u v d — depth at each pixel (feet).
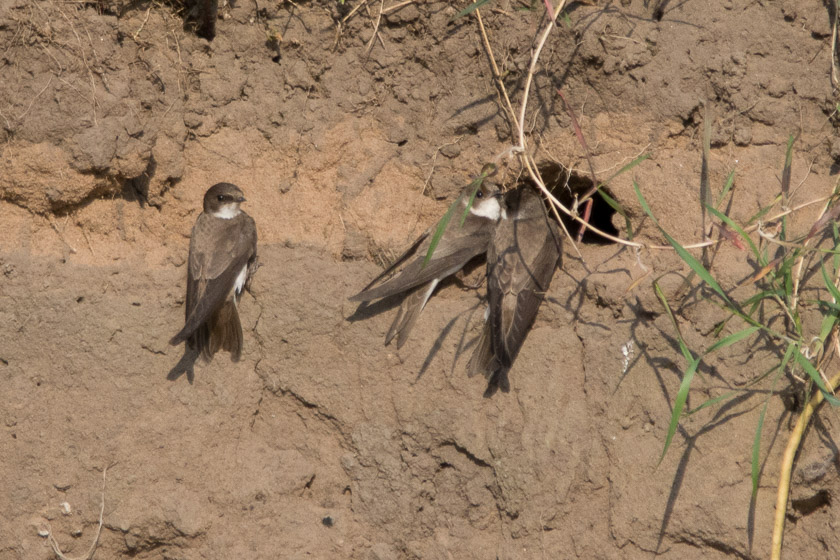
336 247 35.14
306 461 32.68
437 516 32.19
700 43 34.37
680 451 30.91
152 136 34.32
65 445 31.55
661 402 31.45
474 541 31.86
